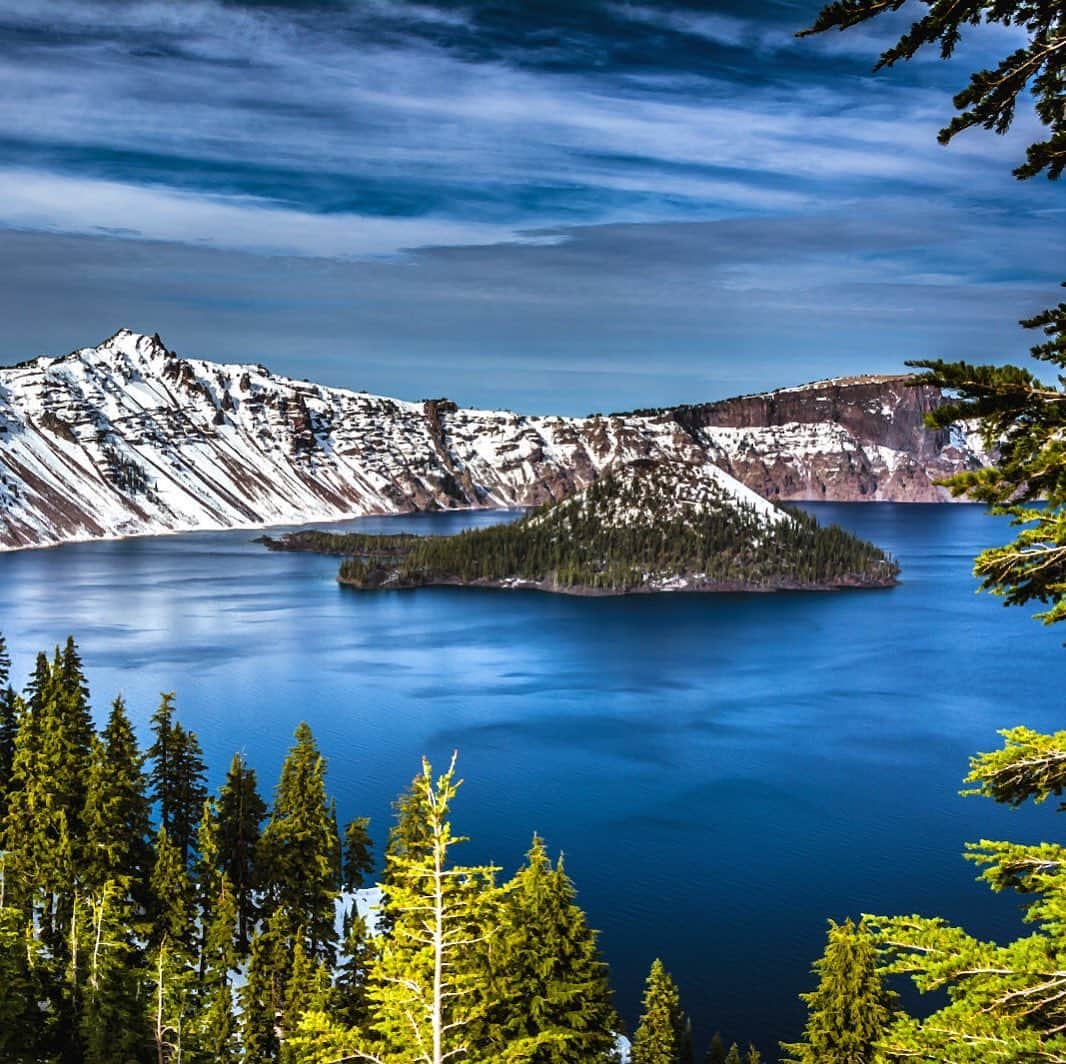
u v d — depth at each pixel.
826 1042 46.91
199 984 59.78
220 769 143.38
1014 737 14.80
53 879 71.81
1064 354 11.94
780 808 125.75
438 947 22.08
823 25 11.48
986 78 11.68
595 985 38.59
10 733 93.44
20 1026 53.50
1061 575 13.46
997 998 12.70
